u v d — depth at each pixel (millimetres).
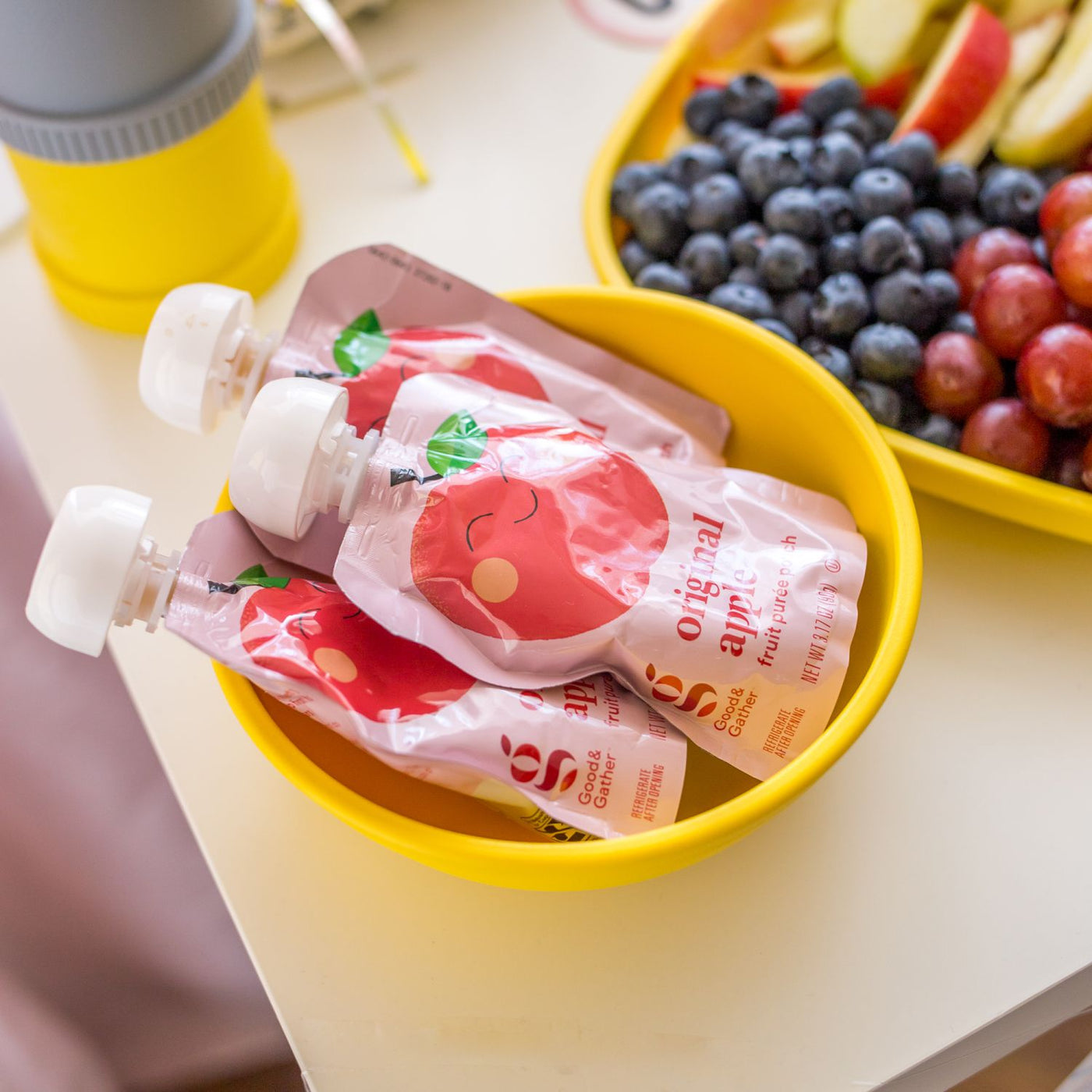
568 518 494
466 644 486
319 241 773
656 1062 490
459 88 850
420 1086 490
